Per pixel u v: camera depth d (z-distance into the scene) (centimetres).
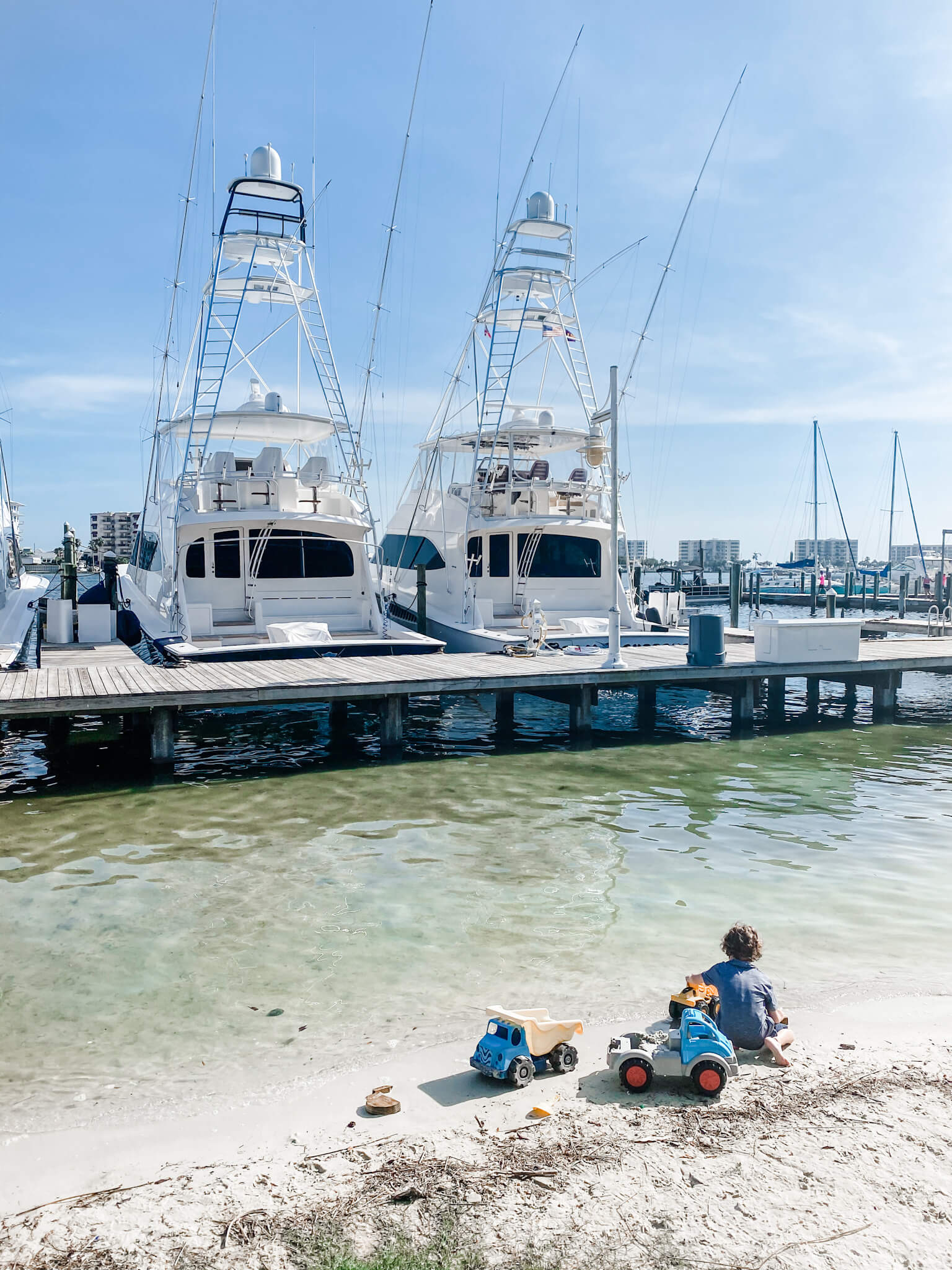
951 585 4056
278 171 2138
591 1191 390
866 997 627
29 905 831
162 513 2388
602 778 1360
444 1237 361
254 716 1873
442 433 2658
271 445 2439
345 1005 622
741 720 1784
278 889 873
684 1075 490
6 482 3005
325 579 2139
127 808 1177
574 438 2462
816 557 7619
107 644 2103
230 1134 458
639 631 2314
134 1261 352
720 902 832
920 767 1448
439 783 1323
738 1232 360
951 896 849
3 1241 368
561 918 794
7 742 1591
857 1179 398
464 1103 482
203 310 2206
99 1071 533
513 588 2433
